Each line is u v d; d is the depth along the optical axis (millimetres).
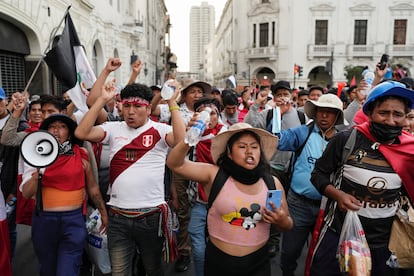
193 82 4445
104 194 3838
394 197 2545
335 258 2707
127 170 2971
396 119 2414
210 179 2453
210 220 2447
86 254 3514
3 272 3232
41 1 11062
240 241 2363
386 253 2600
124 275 3053
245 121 4637
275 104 4535
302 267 4199
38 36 10875
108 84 3025
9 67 10211
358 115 3504
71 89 3760
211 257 2445
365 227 2572
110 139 3076
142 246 3043
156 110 4922
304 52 37844
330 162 2695
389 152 2486
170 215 3086
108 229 3061
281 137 3436
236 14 44219
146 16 34625
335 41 37438
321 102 3346
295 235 3420
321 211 2912
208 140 3754
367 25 36875
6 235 3287
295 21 37562
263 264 2461
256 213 2354
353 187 2559
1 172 3602
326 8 37031
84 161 3232
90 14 16578
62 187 3021
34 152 2719
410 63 36719
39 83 11156
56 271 3055
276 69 39125
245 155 2324
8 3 8961
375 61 36938
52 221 3020
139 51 29625
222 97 5551
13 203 3762
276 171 4062
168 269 4156
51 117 3066
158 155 3045
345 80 35281
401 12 36406
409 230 2555
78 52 3854
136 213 2939
